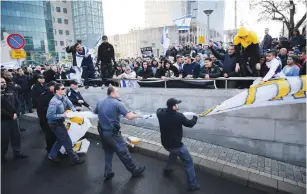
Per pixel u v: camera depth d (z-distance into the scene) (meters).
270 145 5.12
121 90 7.30
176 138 3.93
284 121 4.91
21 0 53.25
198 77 6.27
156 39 60.31
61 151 5.51
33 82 8.96
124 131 6.74
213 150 5.48
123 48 68.31
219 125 5.71
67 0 71.06
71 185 4.30
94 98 8.14
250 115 5.27
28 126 7.95
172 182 4.34
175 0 51.12
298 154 4.84
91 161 5.24
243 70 5.56
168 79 6.28
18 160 5.36
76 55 8.38
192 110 6.00
